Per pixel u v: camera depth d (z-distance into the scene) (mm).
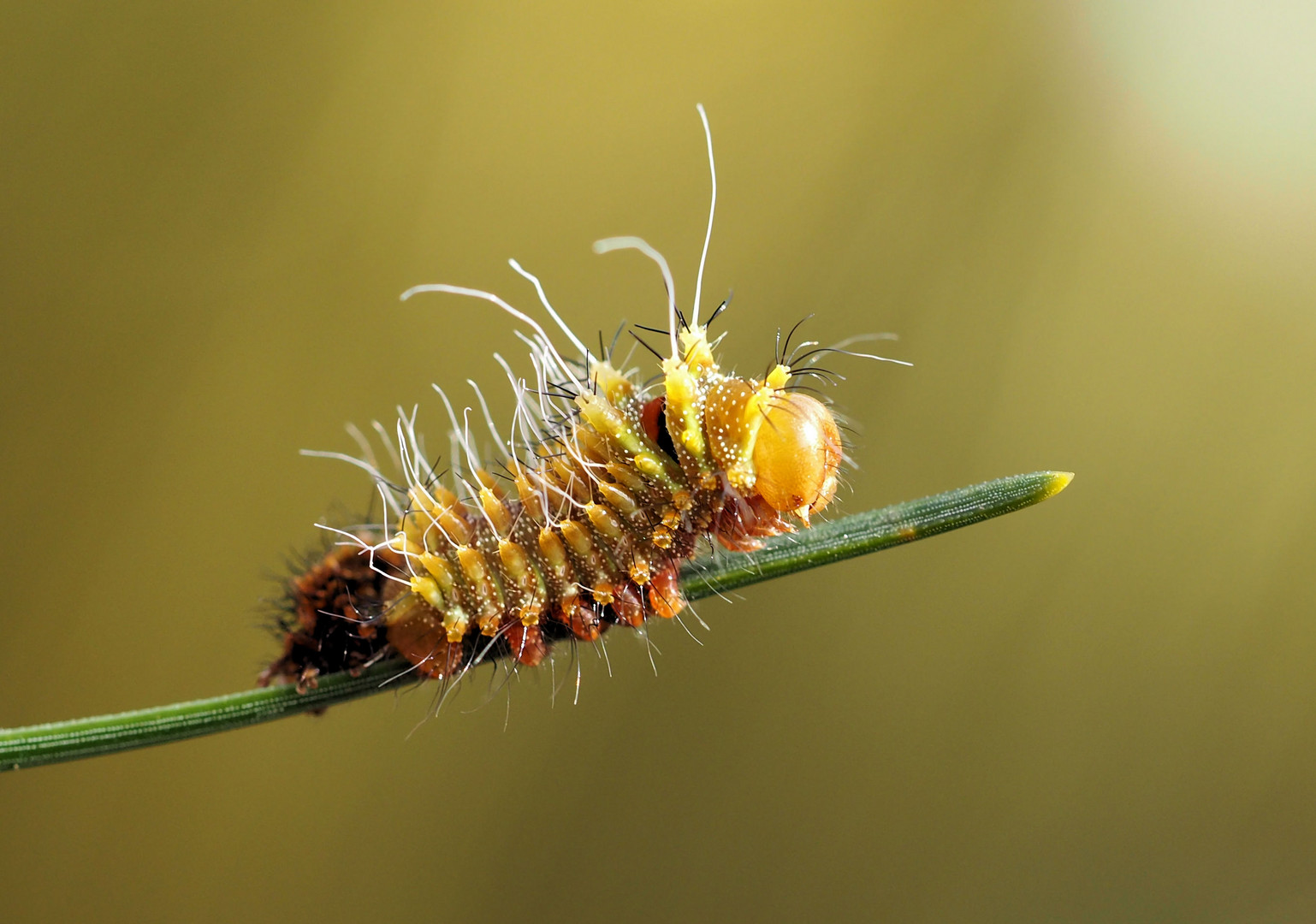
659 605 127
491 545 127
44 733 127
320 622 128
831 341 163
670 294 127
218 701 128
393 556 129
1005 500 127
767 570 128
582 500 127
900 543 128
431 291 160
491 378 161
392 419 159
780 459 126
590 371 128
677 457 127
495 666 129
